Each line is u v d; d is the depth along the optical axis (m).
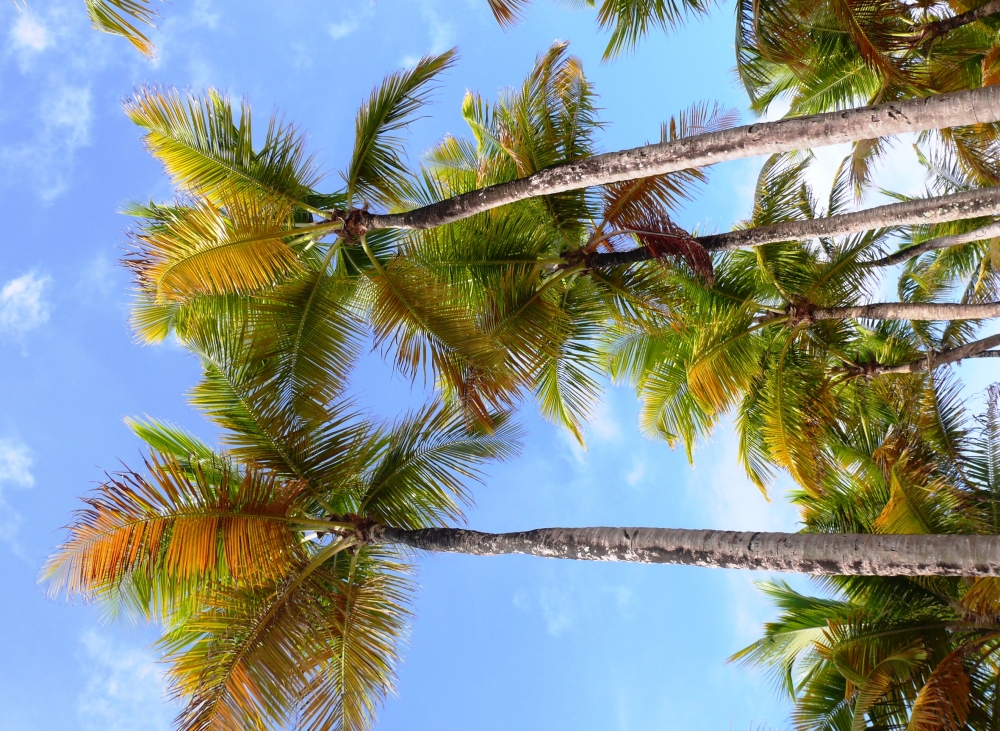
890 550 5.12
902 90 10.41
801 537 5.50
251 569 6.83
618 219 9.68
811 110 12.51
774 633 9.87
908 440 9.25
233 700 6.40
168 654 7.02
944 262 14.45
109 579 6.30
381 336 8.23
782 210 11.35
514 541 6.91
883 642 8.17
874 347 13.43
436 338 7.98
